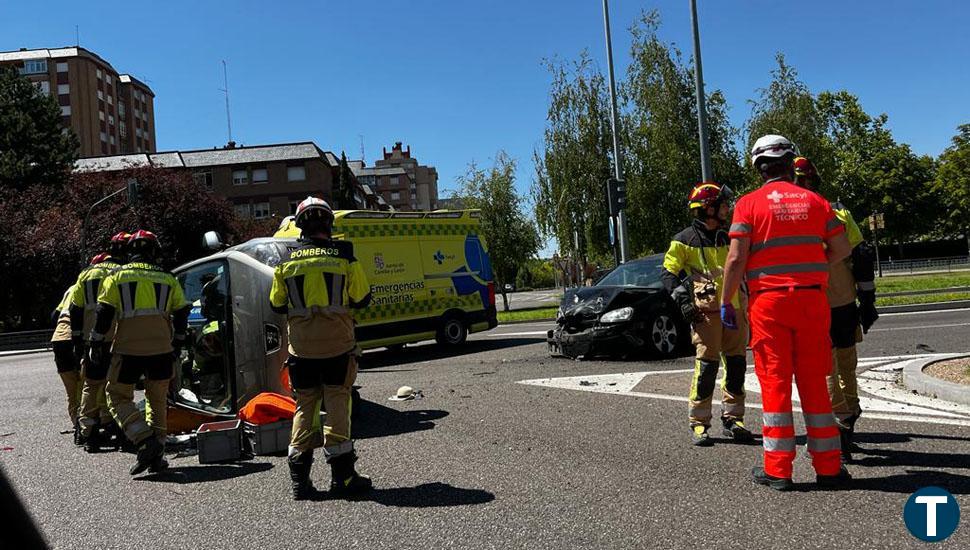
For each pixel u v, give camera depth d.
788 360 3.98
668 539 3.30
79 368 6.72
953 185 48.44
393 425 6.28
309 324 4.39
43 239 32.97
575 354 9.95
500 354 11.51
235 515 4.08
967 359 7.41
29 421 8.16
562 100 26.20
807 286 3.95
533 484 4.28
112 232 35.97
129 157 64.12
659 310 9.76
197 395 6.64
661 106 25.41
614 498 3.93
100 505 4.45
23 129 42.66
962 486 3.77
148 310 5.31
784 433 3.94
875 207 51.34
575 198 25.83
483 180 34.16
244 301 6.29
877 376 7.29
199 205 42.62
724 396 5.21
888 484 3.88
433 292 12.89
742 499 3.79
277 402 5.80
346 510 4.04
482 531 3.56
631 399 6.70
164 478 5.06
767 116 29.39
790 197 4.04
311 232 4.62
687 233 5.20
